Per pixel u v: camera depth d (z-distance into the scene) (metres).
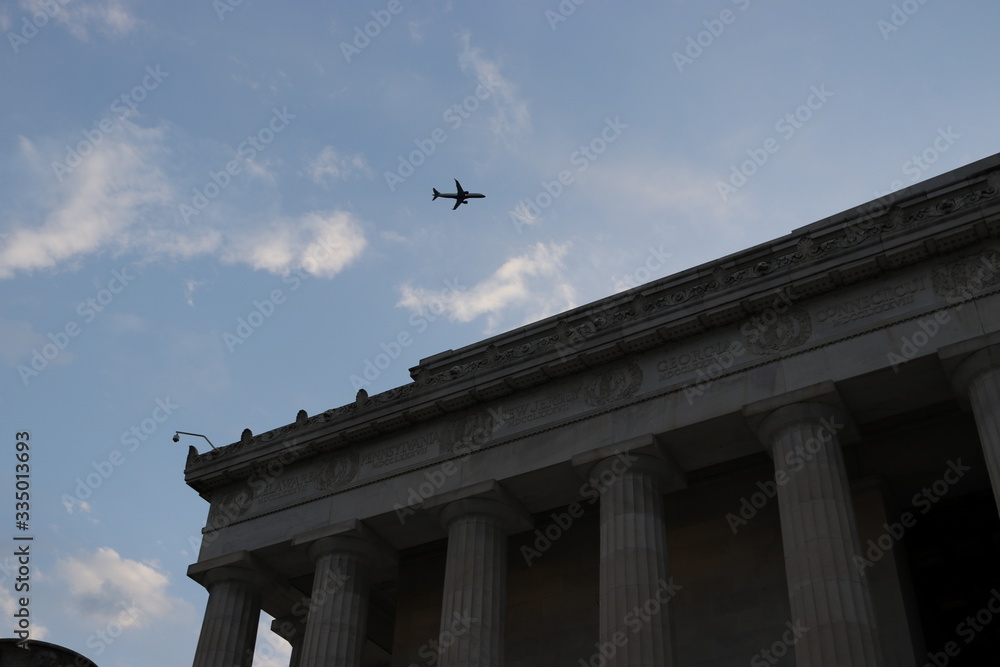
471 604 41.94
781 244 48.06
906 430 43.66
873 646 34.00
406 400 47.72
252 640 48.97
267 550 48.72
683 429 41.16
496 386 45.84
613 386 43.78
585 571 47.78
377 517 46.38
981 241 38.75
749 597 43.56
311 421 50.41
